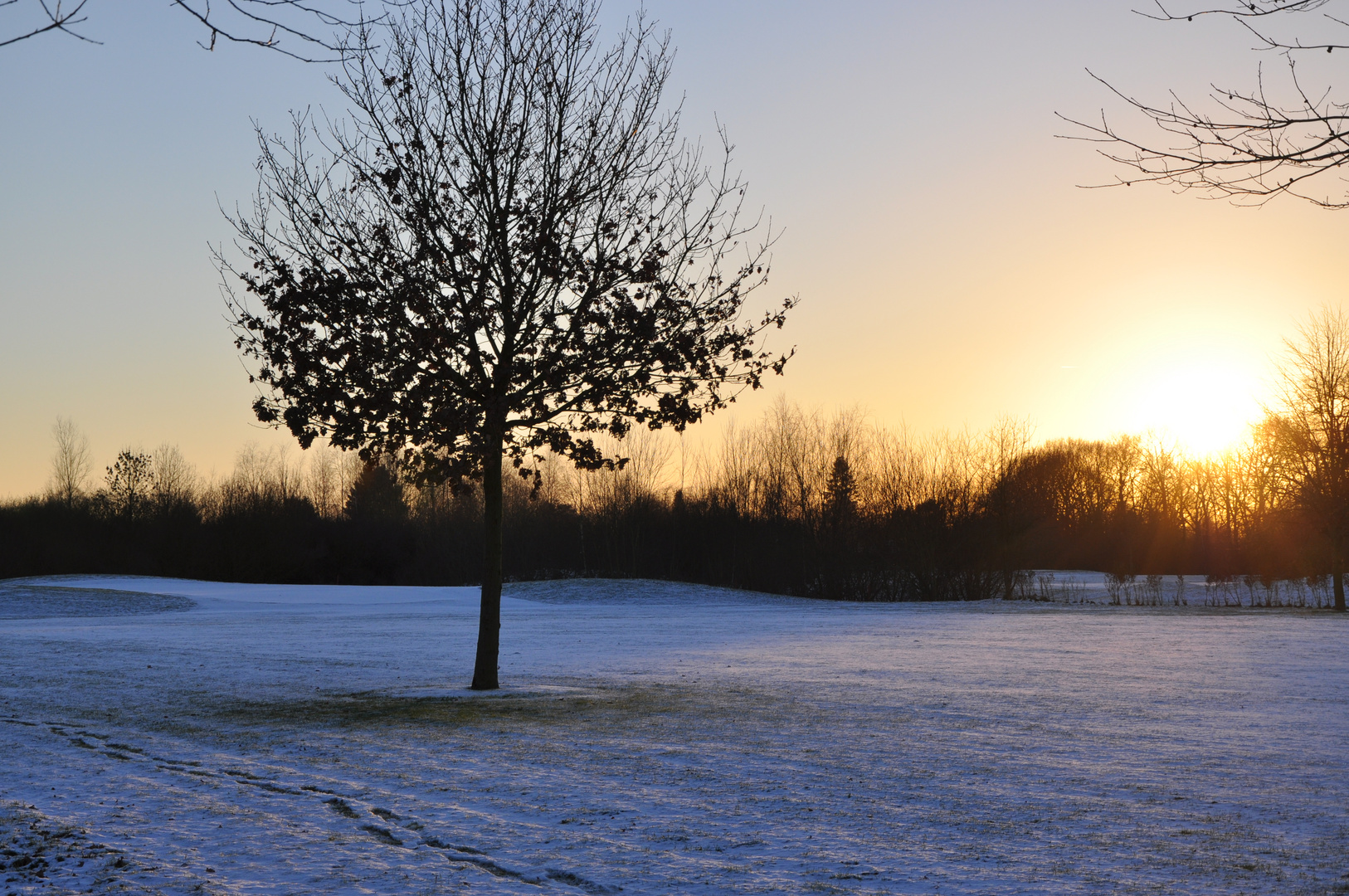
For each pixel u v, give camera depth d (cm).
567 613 3756
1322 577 4934
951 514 5044
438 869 561
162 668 1764
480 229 1338
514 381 1297
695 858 586
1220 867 566
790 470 5712
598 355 1305
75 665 1802
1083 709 1214
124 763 879
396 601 4462
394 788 775
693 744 972
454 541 7056
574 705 1251
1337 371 3984
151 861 568
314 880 537
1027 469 6806
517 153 1328
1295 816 684
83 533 7062
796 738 1004
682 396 1359
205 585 5188
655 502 6197
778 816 686
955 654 2022
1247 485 6544
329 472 9056
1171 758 895
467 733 1047
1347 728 1060
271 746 971
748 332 1375
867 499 5362
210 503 7819
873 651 2089
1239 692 1376
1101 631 2730
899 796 747
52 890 514
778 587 5469
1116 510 8856
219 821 668
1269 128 522
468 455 1315
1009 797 744
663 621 3300
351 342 1252
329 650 2158
